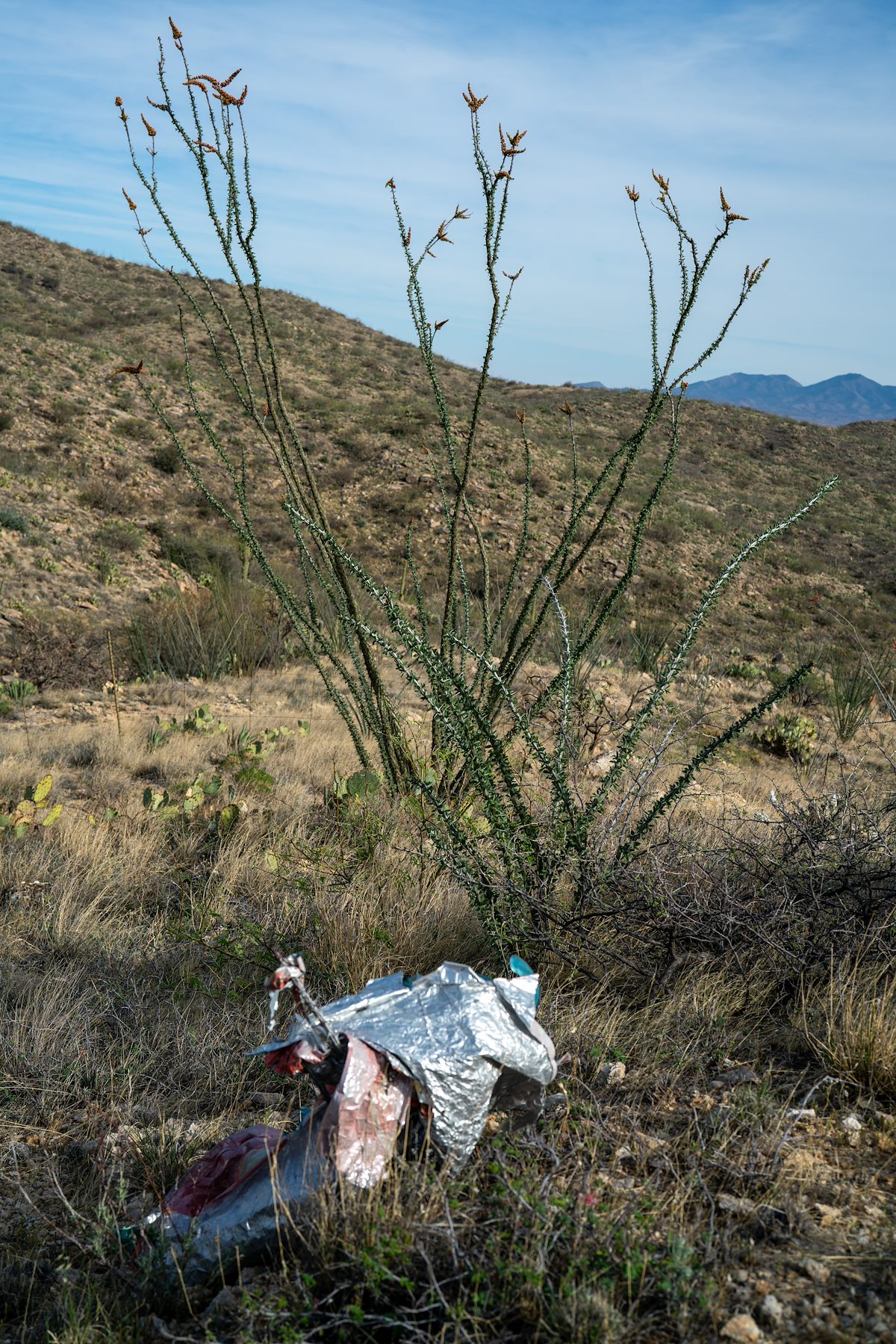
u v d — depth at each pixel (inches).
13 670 628.1
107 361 1588.3
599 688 488.7
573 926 159.8
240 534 245.3
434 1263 90.2
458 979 107.0
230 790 302.8
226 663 675.4
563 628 177.2
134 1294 98.0
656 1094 125.4
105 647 709.3
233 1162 106.0
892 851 163.9
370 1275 85.2
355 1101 93.9
